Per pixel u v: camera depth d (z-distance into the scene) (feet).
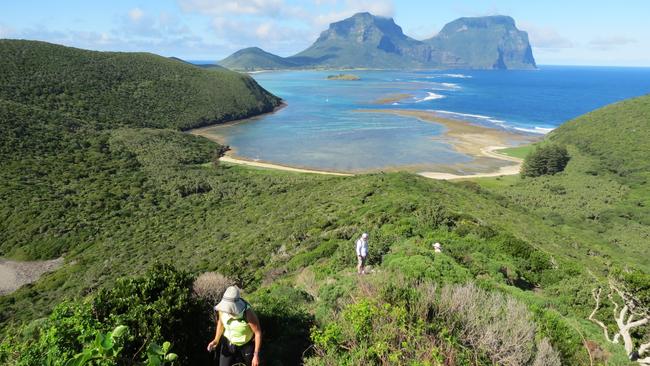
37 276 130.62
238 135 346.13
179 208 180.96
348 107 484.33
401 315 17.97
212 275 32.07
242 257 93.20
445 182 167.53
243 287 62.75
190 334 21.97
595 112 309.63
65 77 370.94
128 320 19.88
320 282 44.11
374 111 445.37
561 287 49.78
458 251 56.54
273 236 102.32
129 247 137.08
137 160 243.60
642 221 170.60
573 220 169.48
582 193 202.59
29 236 149.48
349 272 47.19
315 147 290.35
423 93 649.61
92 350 9.61
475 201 135.03
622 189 205.05
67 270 126.11
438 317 19.06
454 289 22.48
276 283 53.62
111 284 104.22
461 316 19.22
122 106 370.53
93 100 359.66
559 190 204.33
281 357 22.21
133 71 436.76
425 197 116.57
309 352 22.45
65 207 170.60
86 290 105.70
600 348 27.25
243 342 17.20
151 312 21.12
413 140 302.45
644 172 216.95
